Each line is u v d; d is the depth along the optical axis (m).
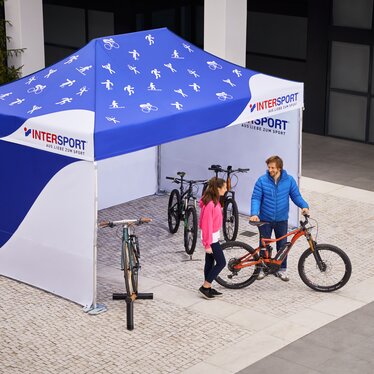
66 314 10.57
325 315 10.55
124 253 10.48
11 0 17.92
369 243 12.90
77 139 10.19
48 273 11.16
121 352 9.64
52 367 9.32
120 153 10.38
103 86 11.00
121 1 21.02
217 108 11.44
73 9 22.22
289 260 12.23
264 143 13.60
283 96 12.45
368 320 10.42
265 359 9.48
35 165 10.90
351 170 16.92
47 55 23.11
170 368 9.28
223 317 10.48
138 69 11.53
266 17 19.95
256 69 20.42
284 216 11.41
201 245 12.88
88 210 10.43
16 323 10.36
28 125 10.69
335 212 14.33
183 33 22.00
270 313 10.59
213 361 9.43
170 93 11.35
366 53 18.41
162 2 21.56
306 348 9.73
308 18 18.98
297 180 13.30
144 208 14.57
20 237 11.38
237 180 14.14
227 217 13.24
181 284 11.49
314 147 18.56
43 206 10.97
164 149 15.06
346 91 18.88
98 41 11.56
